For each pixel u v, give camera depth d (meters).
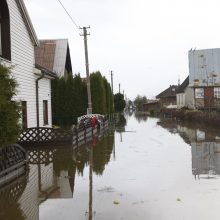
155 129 31.38
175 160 13.63
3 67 10.00
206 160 13.55
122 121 49.69
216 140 20.72
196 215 7.09
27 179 10.76
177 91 67.19
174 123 41.22
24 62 18.31
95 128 26.03
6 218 7.20
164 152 15.95
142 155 15.10
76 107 30.19
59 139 17.73
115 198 8.41
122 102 77.69
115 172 11.53
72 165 12.99
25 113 18.38
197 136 23.48
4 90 9.73
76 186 9.73
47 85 23.16
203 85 49.41
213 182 9.88
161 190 9.08
